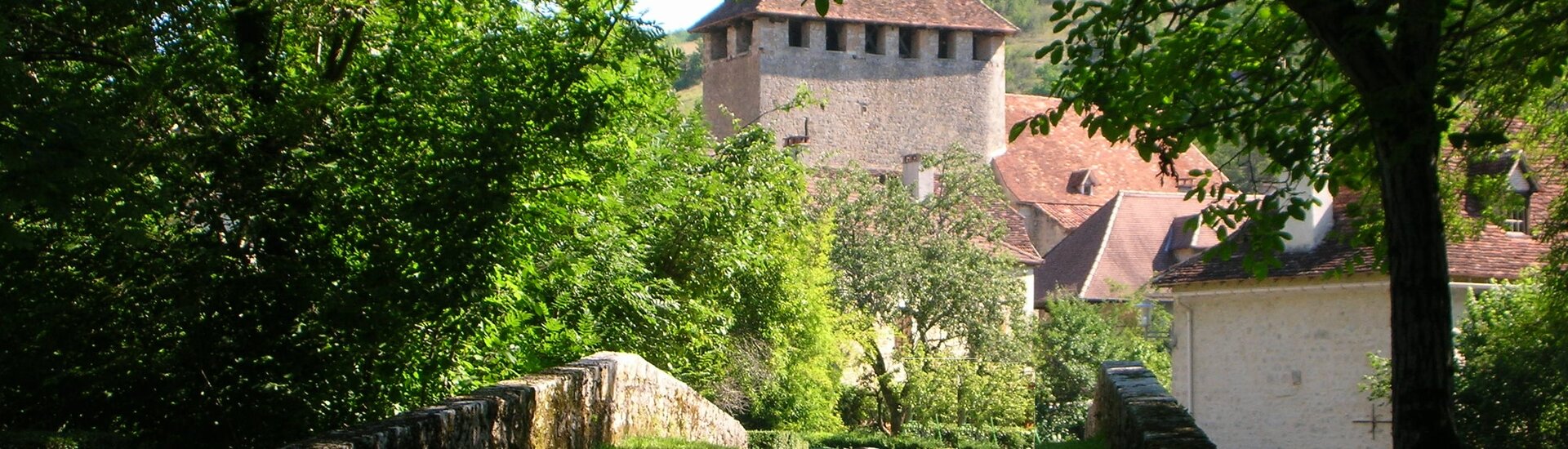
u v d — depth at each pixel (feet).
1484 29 35.60
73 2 34.81
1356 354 81.46
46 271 36.09
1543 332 55.67
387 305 38.96
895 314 140.46
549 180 43.45
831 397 126.41
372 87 40.60
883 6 224.74
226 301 37.83
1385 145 30.32
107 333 37.04
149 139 36.06
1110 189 238.07
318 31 41.14
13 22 32.96
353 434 27.94
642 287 55.72
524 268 43.60
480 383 46.65
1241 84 38.24
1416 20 29.35
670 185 60.90
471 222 38.75
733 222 70.13
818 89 220.84
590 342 51.85
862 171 152.25
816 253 110.42
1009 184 232.32
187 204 37.32
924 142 229.04
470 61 42.04
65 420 37.68
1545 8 33.27
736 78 224.94
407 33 43.27
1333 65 36.65
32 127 28.32
